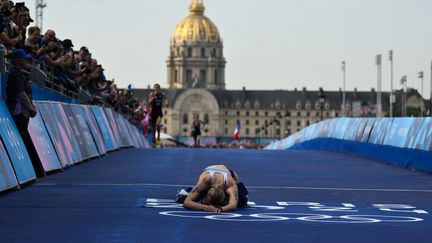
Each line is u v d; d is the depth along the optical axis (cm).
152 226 1942
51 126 3550
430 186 3206
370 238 1806
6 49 3169
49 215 2120
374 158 5041
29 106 2888
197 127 9069
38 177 3169
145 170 3753
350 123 6038
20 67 2902
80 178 3228
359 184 3266
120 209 2262
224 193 2280
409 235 1856
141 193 2712
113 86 7488
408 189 3064
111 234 1816
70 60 4525
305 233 1864
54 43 3978
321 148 7375
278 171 3909
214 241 1742
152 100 7538
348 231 1903
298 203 2520
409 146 4309
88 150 4409
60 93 4588
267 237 1803
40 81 3753
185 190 2428
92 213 2172
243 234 1839
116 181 3139
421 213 2294
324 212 2288
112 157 4784
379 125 5116
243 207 2372
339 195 2811
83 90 5328
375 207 2441
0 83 2867
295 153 5784
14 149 2786
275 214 2208
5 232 1823
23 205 2325
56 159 3481
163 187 2941
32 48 3656
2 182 2523
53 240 1727
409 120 4472
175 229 1898
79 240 1731
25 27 3425
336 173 3869
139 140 8544
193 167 4016
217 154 5344
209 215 2150
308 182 3312
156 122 7644
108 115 5712
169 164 4206
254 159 4856
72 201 2442
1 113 2742
